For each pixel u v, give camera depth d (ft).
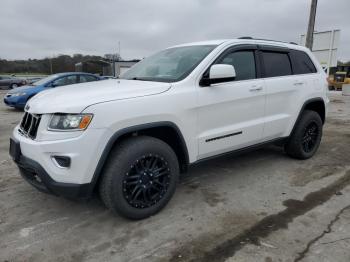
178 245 9.00
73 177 8.91
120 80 12.39
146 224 10.11
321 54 53.78
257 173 14.62
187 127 10.87
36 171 9.18
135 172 9.86
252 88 12.85
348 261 8.21
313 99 15.96
